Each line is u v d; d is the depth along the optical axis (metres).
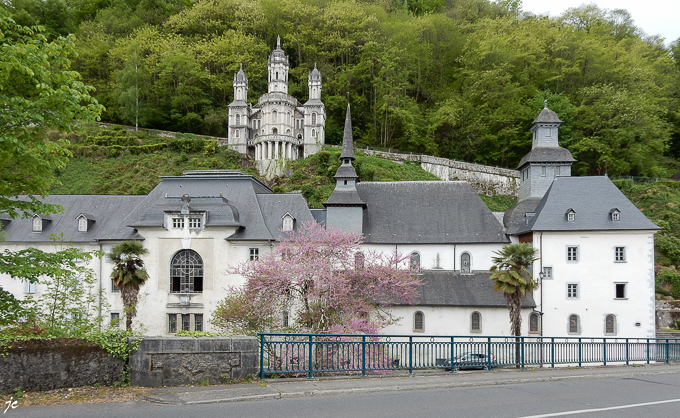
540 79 79.25
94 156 71.19
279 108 78.69
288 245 27.36
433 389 14.03
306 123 76.31
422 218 40.50
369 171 63.22
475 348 20.41
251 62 91.06
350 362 16.86
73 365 12.48
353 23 92.38
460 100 78.50
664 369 19.48
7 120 14.34
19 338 12.20
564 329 36.19
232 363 13.73
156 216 38.31
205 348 13.46
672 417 10.73
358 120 88.25
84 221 39.72
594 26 88.06
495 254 38.41
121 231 39.25
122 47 90.94
